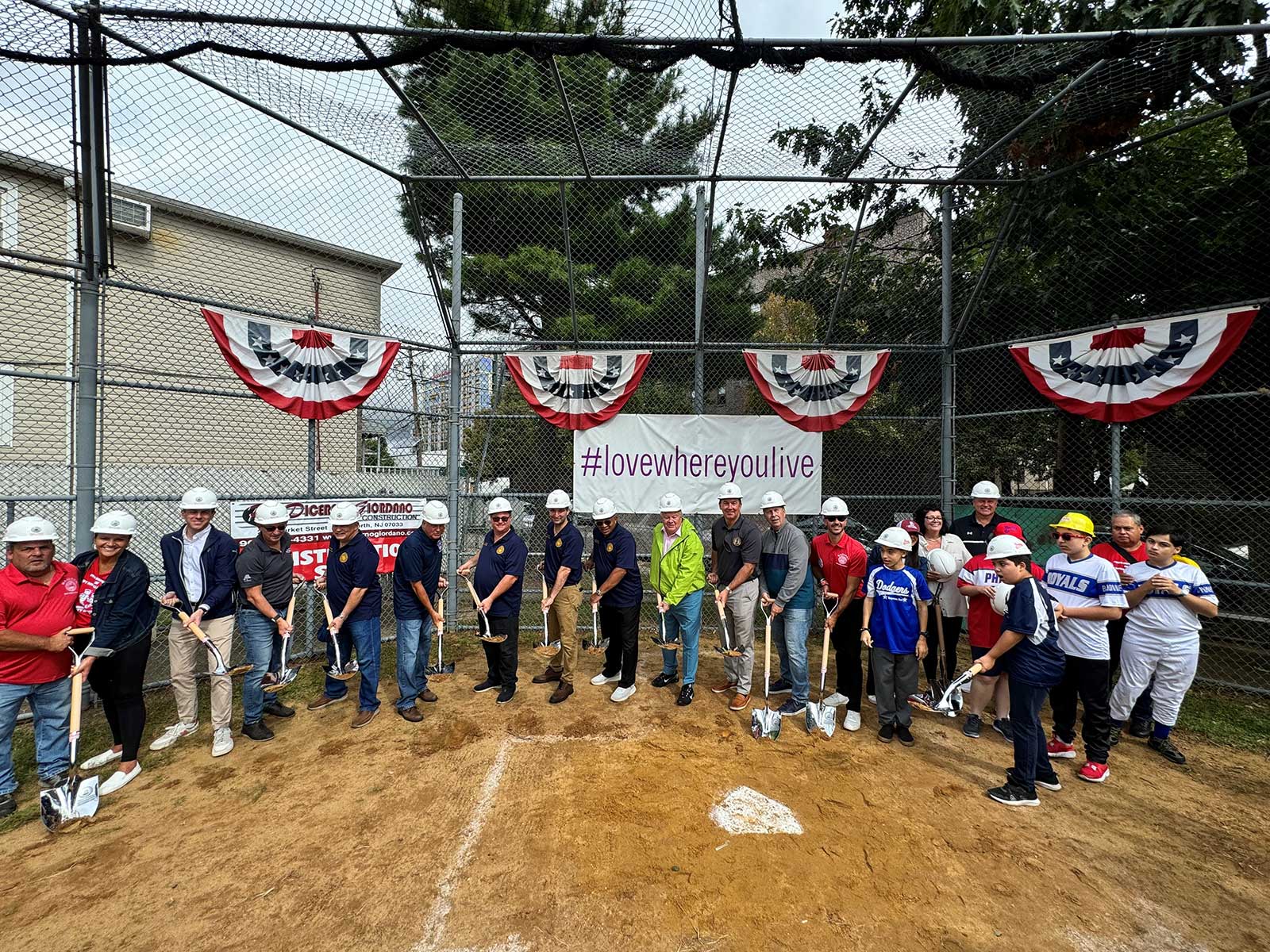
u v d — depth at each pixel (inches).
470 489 357.4
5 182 229.0
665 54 161.0
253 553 167.3
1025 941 96.7
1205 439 279.9
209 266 337.4
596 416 267.7
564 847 120.4
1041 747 144.1
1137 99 208.8
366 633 181.3
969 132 233.3
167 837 125.0
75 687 133.3
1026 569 139.3
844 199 291.7
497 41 156.3
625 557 194.1
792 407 267.9
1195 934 99.0
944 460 270.8
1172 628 159.2
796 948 94.7
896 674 169.5
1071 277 283.0
